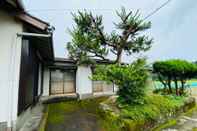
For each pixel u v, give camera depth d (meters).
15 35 4.19
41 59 8.71
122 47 10.11
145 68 6.47
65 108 7.87
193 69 9.61
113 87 12.63
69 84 11.13
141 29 10.02
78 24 9.55
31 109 6.61
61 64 10.45
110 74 6.20
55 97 9.97
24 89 4.88
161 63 9.74
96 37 9.67
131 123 4.64
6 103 3.95
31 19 4.28
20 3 3.65
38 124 5.19
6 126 3.88
